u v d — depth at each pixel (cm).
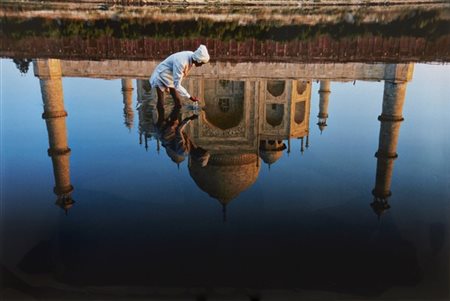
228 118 1271
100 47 1839
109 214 551
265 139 1223
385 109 998
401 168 682
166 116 975
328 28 2336
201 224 537
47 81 1227
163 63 988
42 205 562
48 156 709
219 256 475
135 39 2003
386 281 441
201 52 950
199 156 831
